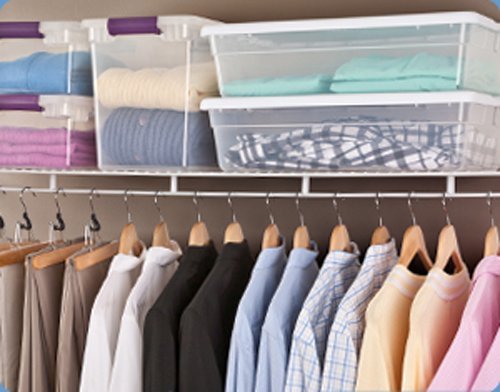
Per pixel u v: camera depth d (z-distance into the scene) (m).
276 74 1.79
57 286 1.96
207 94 1.90
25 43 2.00
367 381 1.59
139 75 1.88
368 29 1.72
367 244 2.10
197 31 1.85
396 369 1.65
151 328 1.73
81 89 1.98
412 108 1.69
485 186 2.01
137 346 1.78
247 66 1.81
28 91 1.99
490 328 1.74
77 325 1.89
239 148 1.82
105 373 1.81
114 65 1.92
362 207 2.10
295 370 1.66
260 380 1.70
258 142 1.80
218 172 1.86
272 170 1.81
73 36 1.95
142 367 1.77
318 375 1.64
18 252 1.97
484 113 1.73
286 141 1.78
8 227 2.42
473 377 1.64
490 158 1.80
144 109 1.90
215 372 1.71
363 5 2.07
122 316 1.83
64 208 2.36
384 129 1.71
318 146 1.76
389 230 2.08
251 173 1.82
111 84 1.89
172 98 1.85
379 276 1.75
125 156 1.92
